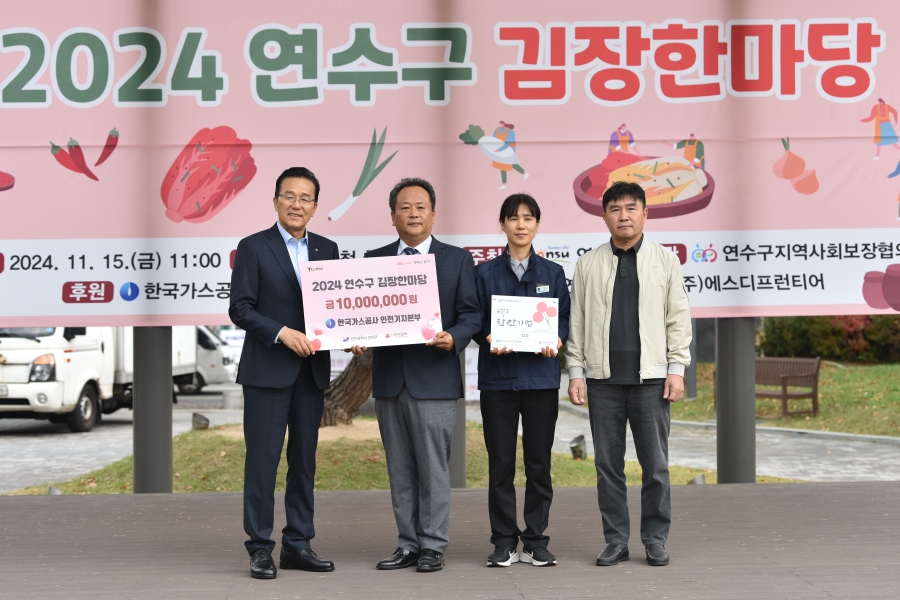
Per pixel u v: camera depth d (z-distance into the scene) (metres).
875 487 6.55
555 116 6.64
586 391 4.71
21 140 6.48
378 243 6.59
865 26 6.66
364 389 9.83
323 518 5.72
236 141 6.55
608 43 6.64
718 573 4.37
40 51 6.50
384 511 5.91
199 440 9.45
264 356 4.41
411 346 4.50
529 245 4.62
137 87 6.52
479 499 6.28
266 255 4.46
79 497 6.36
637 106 6.64
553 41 6.63
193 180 6.53
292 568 4.51
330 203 6.58
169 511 5.89
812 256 6.65
